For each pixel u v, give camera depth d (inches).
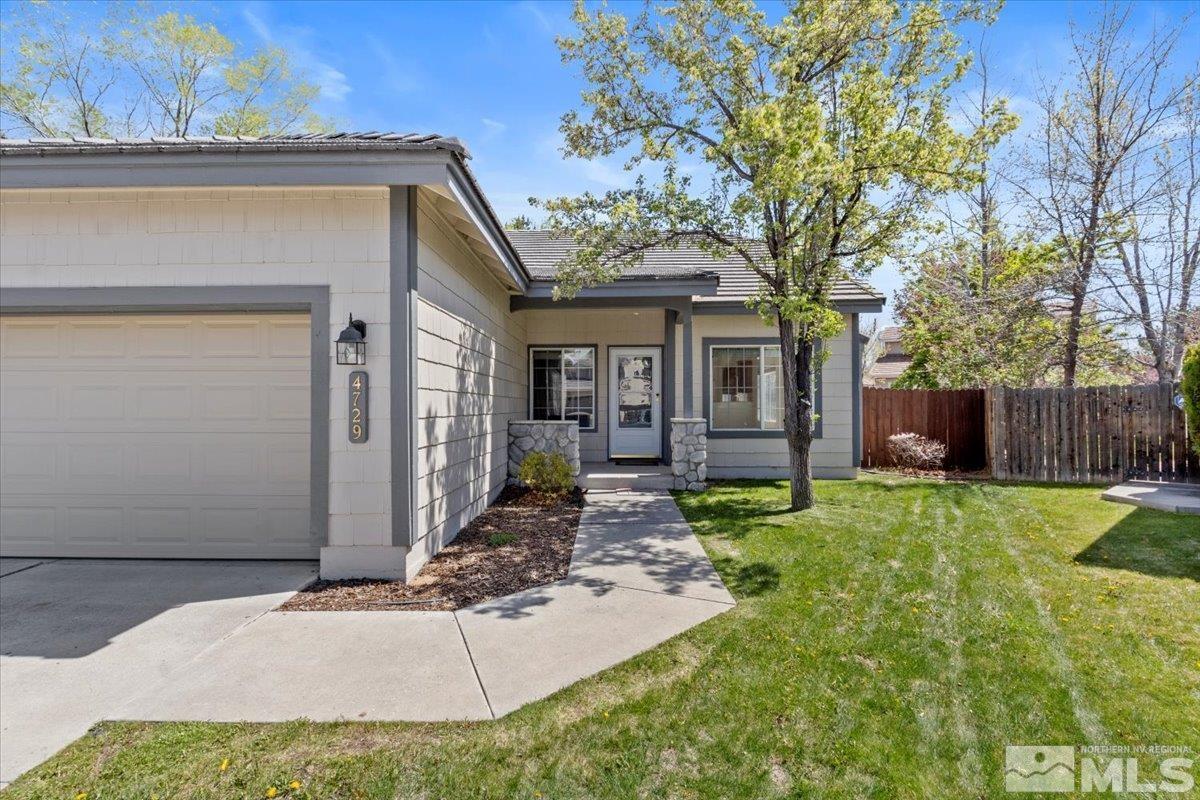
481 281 293.0
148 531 214.4
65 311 199.3
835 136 265.7
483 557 214.2
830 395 401.1
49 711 110.8
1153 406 348.2
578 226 302.8
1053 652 131.9
